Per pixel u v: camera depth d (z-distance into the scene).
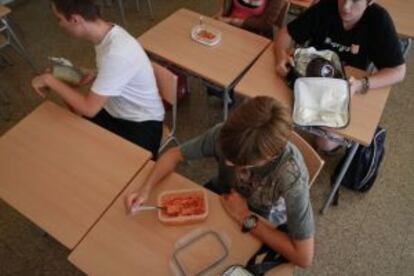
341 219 2.06
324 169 2.25
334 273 1.86
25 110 2.67
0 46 2.61
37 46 3.18
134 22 3.40
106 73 1.56
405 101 2.62
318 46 1.96
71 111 1.70
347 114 1.60
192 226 1.25
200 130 2.52
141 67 1.65
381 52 1.76
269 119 0.92
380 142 1.97
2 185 1.38
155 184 1.35
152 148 1.85
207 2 3.59
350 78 1.73
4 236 2.04
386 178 2.22
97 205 1.32
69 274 1.90
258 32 2.48
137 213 1.29
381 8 1.75
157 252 1.20
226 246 1.20
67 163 1.45
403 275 1.85
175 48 2.04
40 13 3.52
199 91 2.76
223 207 1.29
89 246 1.21
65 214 1.29
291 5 2.52
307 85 1.66
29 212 1.30
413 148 2.36
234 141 0.93
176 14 2.27
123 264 1.17
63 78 1.76
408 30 2.07
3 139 1.53
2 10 2.51
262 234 1.20
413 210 2.09
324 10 1.87
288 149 1.11
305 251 1.15
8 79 2.89
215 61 1.97
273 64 1.91
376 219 2.05
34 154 1.48
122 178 1.39
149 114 1.86
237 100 2.20
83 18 1.46
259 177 1.16
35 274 1.91
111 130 1.83
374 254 1.92
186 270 1.15
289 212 1.13
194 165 2.32
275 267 1.21
